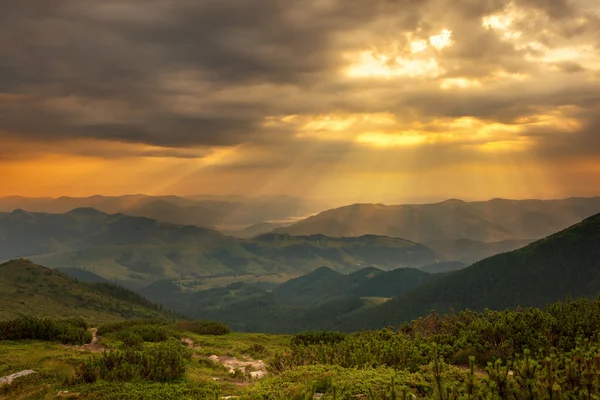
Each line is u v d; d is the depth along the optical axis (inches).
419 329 1049.5
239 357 1279.5
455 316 1078.4
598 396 362.0
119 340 1385.3
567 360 446.6
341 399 492.1
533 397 387.5
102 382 684.7
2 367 809.5
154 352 839.1
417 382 554.9
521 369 411.5
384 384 542.0
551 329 736.3
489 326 777.6
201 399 614.9
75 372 733.9
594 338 650.8
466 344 775.7
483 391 404.5
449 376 569.9
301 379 612.1
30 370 776.9
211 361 1093.8
